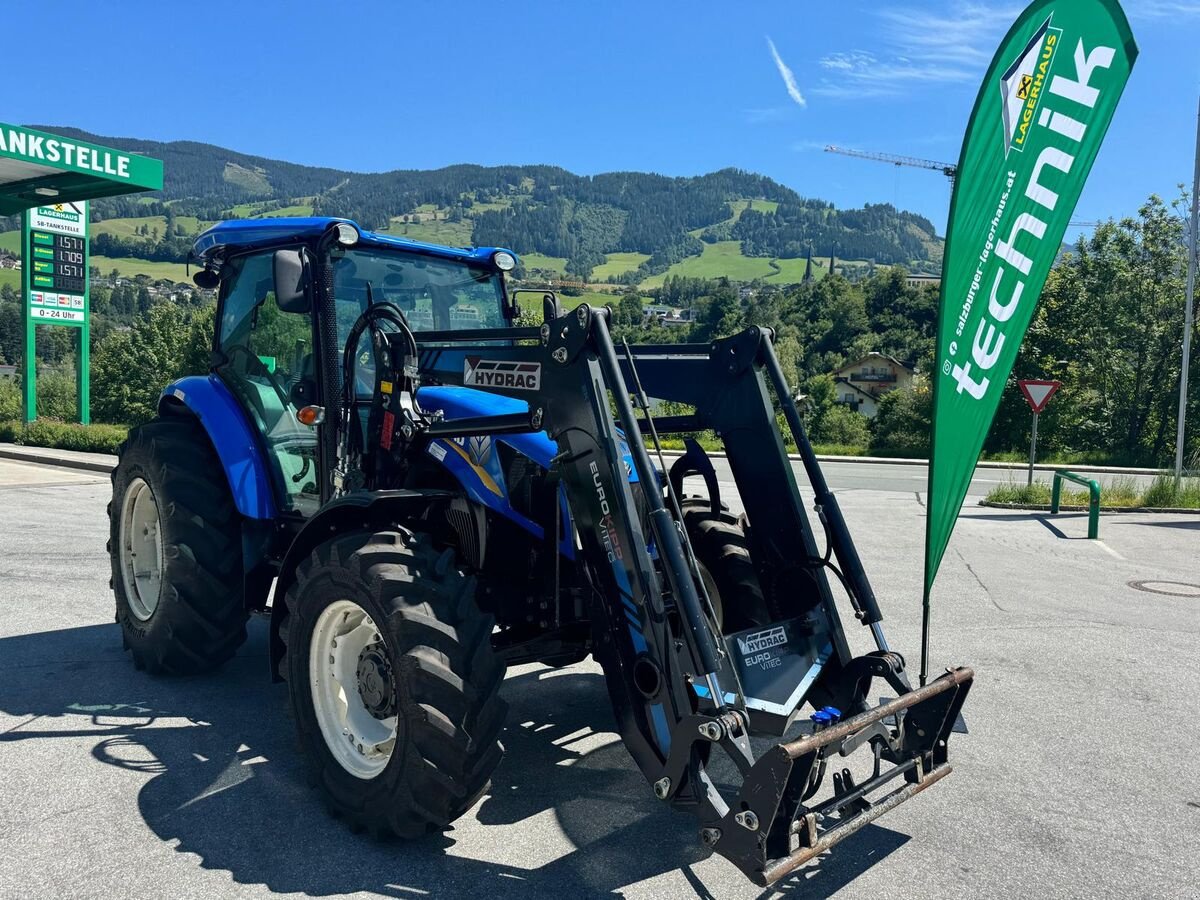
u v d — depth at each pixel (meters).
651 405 4.23
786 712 3.17
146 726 4.24
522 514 3.78
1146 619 6.91
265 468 4.63
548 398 3.35
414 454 3.92
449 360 3.77
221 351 5.03
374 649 3.30
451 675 3.04
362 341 4.33
